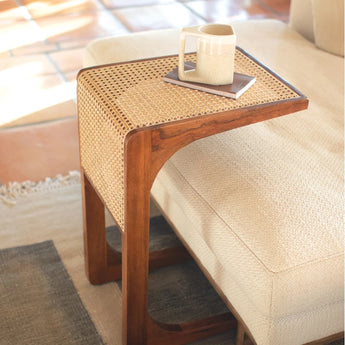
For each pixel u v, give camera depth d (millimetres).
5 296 1507
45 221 1784
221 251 1168
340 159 1314
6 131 2197
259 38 1910
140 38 1834
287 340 1143
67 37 3012
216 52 1124
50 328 1424
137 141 1038
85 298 1517
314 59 1796
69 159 2074
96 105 1148
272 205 1152
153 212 1848
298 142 1367
